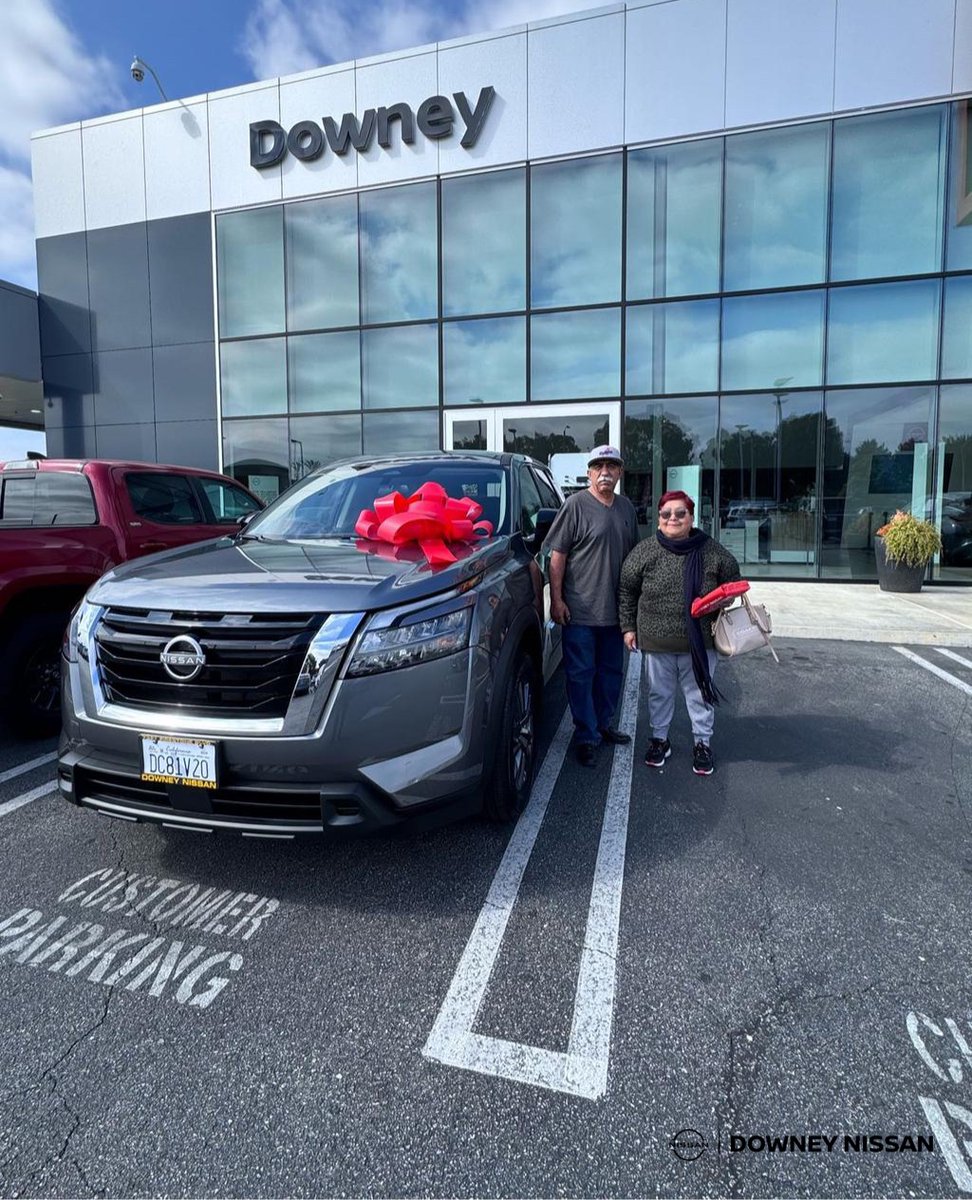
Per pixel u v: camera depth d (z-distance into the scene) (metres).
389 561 2.85
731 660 6.35
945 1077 1.85
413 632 2.46
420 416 11.58
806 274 10.06
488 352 11.22
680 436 10.69
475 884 2.78
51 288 13.08
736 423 10.49
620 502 4.03
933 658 6.36
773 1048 1.95
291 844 3.11
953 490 9.92
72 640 2.68
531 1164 1.63
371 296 11.60
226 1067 1.91
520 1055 1.94
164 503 5.27
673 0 10.02
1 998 2.17
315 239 11.74
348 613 2.38
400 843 3.10
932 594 9.37
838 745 4.27
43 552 4.22
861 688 5.44
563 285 10.86
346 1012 2.11
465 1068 1.90
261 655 2.38
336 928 2.51
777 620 7.59
